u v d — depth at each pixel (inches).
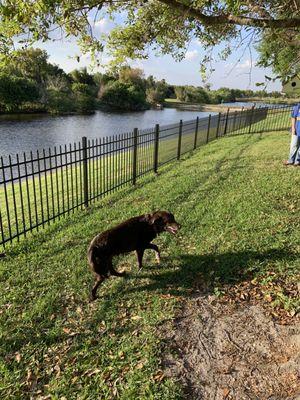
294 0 143.3
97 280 165.3
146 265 195.2
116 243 168.4
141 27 233.0
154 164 413.1
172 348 133.3
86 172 291.1
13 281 183.3
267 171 362.3
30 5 147.3
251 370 121.6
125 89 2913.4
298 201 263.6
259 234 214.5
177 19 201.9
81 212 284.2
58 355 134.1
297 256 186.2
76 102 2373.3
